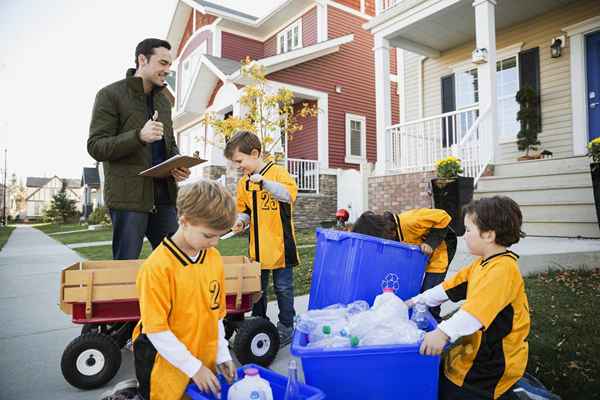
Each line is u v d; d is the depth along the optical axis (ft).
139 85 9.40
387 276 8.00
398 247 8.04
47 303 14.23
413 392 5.46
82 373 7.16
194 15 62.03
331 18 49.90
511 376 5.60
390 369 5.35
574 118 25.84
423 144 27.50
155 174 8.75
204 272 5.82
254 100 33.71
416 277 8.27
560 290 11.77
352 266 7.90
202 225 5.20
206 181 5.47
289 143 49.80
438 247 9.14
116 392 5.86
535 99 27.02
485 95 22.99
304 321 6.36
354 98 50.14
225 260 9.34
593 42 25.45
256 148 9.50
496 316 5.68
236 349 7.69
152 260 5.50
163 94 10.42
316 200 42.88
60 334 10.57
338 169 44.65
